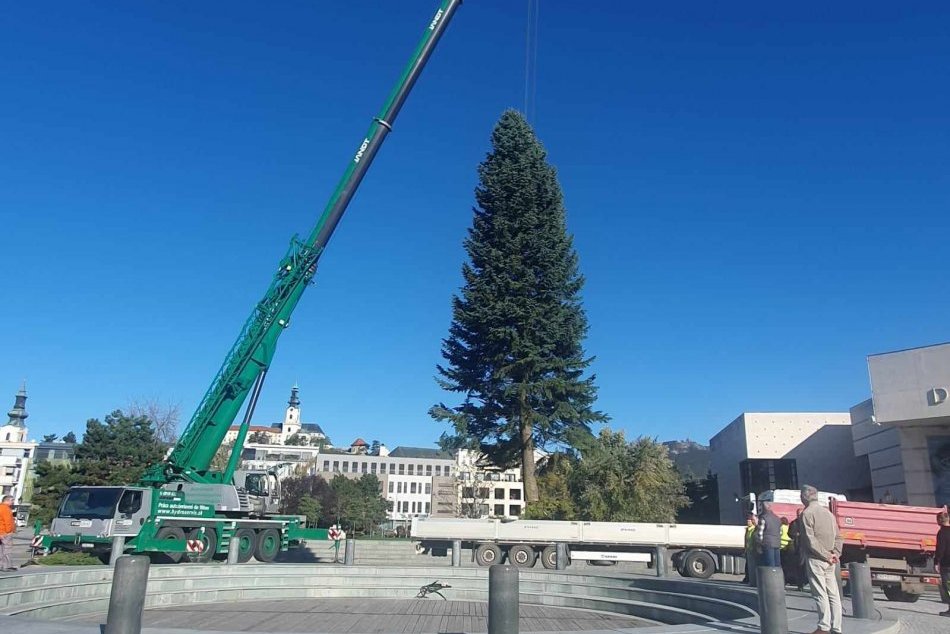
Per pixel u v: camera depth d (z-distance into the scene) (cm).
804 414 4806
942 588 1291
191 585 1622
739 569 2475
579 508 3538
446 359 3606
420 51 2516
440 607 1559
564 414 3369
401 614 1408
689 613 1308
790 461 4738
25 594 1175
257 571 1738
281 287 2417
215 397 2303
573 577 1852
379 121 2489
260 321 2383
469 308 3509
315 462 12712
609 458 3662
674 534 2530
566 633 895
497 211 3641
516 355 3431
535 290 3519
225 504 2266
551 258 3503
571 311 3528
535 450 3875
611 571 2606
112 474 4422
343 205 2472
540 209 3669
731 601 1316
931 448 3158
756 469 4806
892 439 3534
